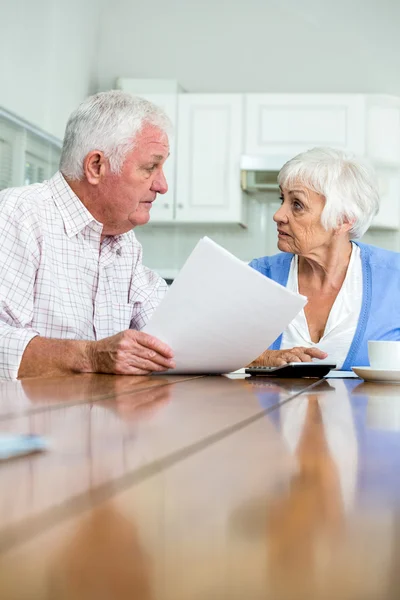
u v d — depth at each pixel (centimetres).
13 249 178
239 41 545
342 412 81
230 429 61
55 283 185
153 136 187
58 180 191
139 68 548
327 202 205
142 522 29
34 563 23
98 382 118
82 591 21
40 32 427
